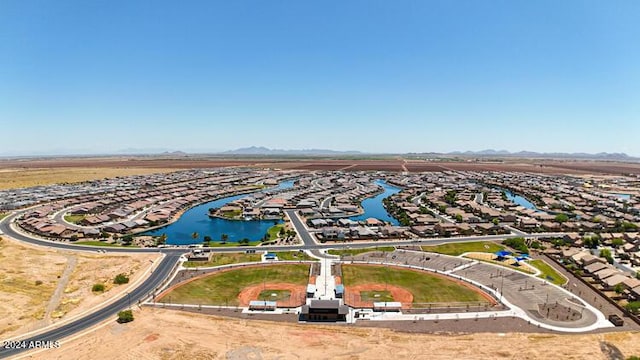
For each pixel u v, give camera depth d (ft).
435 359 238.48
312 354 244.63
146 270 400.47
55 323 284.41
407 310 310.45
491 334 270.05
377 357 240.94
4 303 314.14
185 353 244.22
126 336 265.13
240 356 241.55
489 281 368.89
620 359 239.50
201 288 353.92
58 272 391.86
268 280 375.25
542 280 370.53
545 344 256.32
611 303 320.70
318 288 355.56
